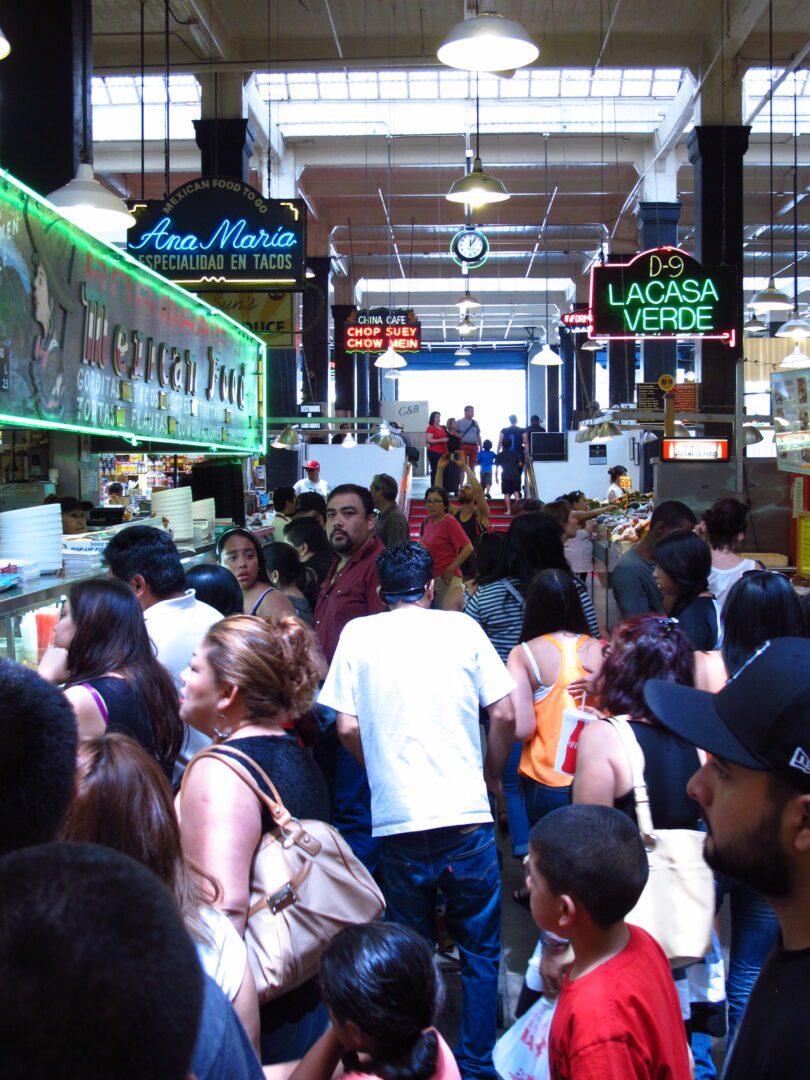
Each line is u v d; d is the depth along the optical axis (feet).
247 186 27.30
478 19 20.02
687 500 30.37
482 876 9.32
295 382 65.26
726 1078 3.76
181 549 20.01
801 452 22.04
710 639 12.44
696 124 52.65
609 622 31.89
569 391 118.62
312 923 6.39
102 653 8.25
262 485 72.54
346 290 108.68
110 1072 2.19
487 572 16.52
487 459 84.69
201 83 50.60
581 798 7.95
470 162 64.80
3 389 13.46
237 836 6.33
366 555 15.51
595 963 5.96
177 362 23.45
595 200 86.48
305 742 10.53
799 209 87.51
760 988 3.72
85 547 16.10
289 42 52.31
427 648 9.50
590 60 53.06
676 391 48.65
